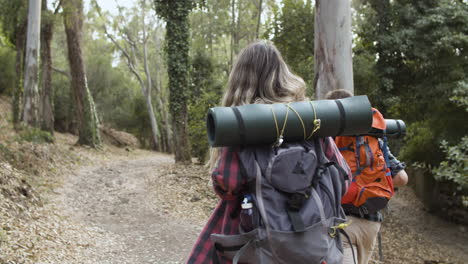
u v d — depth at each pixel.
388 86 16.95
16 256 5.03
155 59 48.22
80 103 24.97
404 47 16.19
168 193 12.34
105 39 42.06
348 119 1.61
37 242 5.95
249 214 1.48
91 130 25.11
